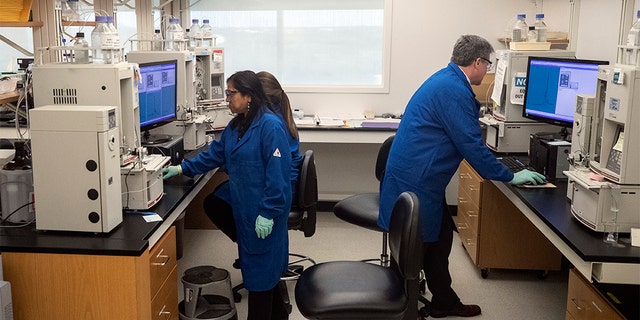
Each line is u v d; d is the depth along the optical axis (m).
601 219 2.30
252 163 2.65
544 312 3.35
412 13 4.96
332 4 5.07
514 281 3.78
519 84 3.74
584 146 2.64
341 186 5.25
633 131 2.23
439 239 3.14
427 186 2.93
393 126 4.70
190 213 4.68
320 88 5.13
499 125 3.83
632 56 2.28
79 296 2.20
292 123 3.20
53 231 2.30
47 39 2.86
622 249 2.17
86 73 2.44
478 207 3.70
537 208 2.69
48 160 2.23
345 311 2.15
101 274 2.18
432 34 4.99
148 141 3.24
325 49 5.16
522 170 3.20
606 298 2.30
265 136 2.62
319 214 5.21
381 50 5.13
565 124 3.36
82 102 2.46
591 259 2.11
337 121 4.86
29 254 2.17
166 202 2.76
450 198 5.19
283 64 5.20
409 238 2.10
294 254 4.14
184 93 3.78
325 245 4.40
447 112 2.85
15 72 3.21
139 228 2.37
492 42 4.95
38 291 2.20
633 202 2.28
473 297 3.54
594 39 3.87
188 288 3.01
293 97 5.17
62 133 2.21
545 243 3.69
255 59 5.21
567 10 4.34
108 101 2.45
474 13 4.92
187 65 3.82
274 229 2.69
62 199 2.26
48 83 2.46
